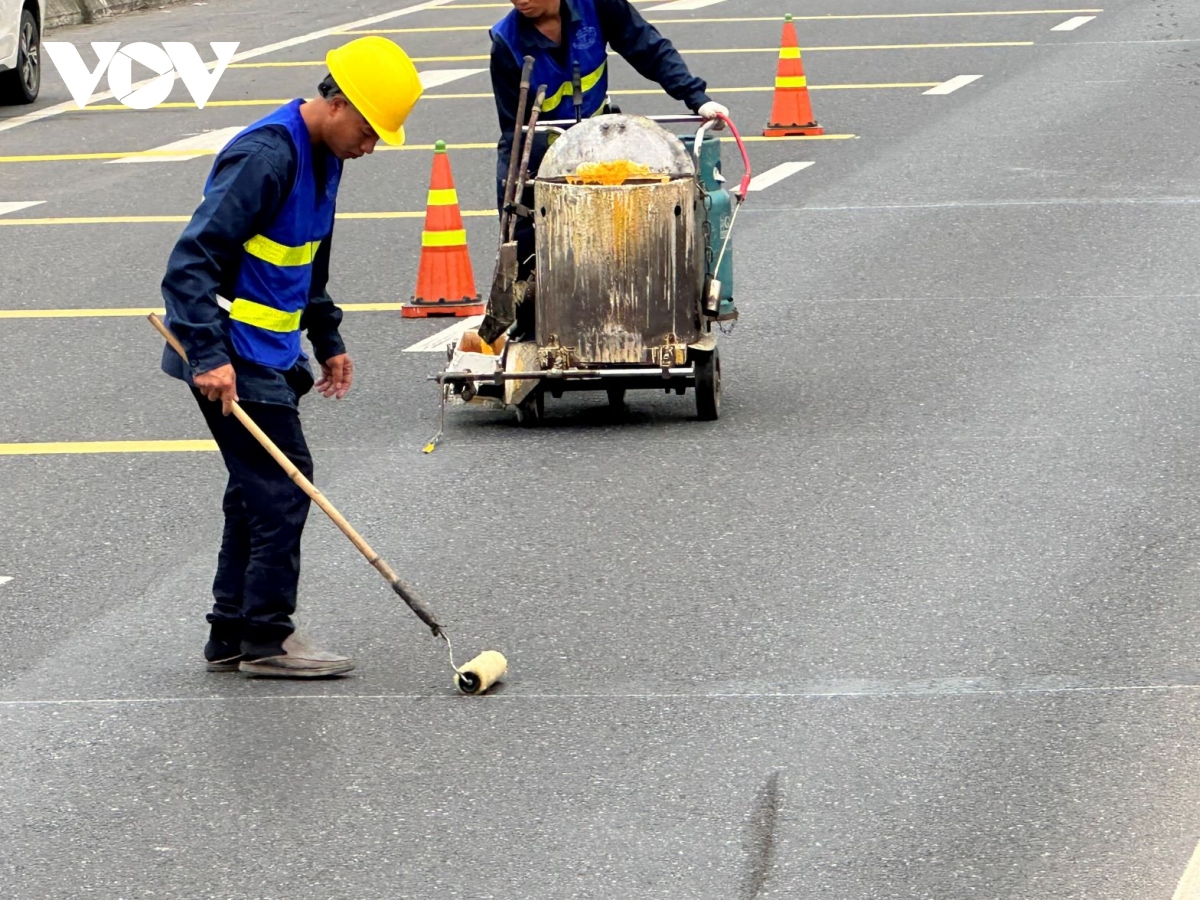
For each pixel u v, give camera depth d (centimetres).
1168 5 6725
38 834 1480
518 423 2612
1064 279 3256
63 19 7212
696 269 2511
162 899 1378
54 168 4709
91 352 3058
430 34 6888
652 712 1667
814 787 1516
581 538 2134
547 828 1463
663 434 2528
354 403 2730
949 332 2962
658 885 1373
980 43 6072
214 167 1698
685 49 6188
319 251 1808
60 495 2361
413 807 1506
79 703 1731
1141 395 2597
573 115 2706
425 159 4625
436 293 3222
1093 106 4903
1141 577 1948
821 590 1948
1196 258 3359
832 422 2539
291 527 1758
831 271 3391
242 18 7519
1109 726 1608
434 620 1719
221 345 1678
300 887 1386
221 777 1570
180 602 1994
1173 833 1423
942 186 4062
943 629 1833
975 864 1388
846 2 7175
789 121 4712
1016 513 2156
